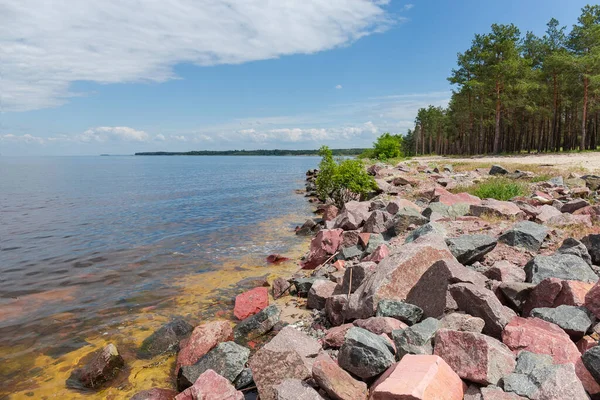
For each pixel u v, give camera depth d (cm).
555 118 5266
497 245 888
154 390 524
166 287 972
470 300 535
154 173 7225
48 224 1844
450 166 3381
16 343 689
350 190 2109
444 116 9938
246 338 681
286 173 6744
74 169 9612
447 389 382
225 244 1430
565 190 1658
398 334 495
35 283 1008
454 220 1180
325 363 450
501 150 7356
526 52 6178
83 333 724
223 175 6247
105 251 1334
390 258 682
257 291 838
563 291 548
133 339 698
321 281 831
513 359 425
